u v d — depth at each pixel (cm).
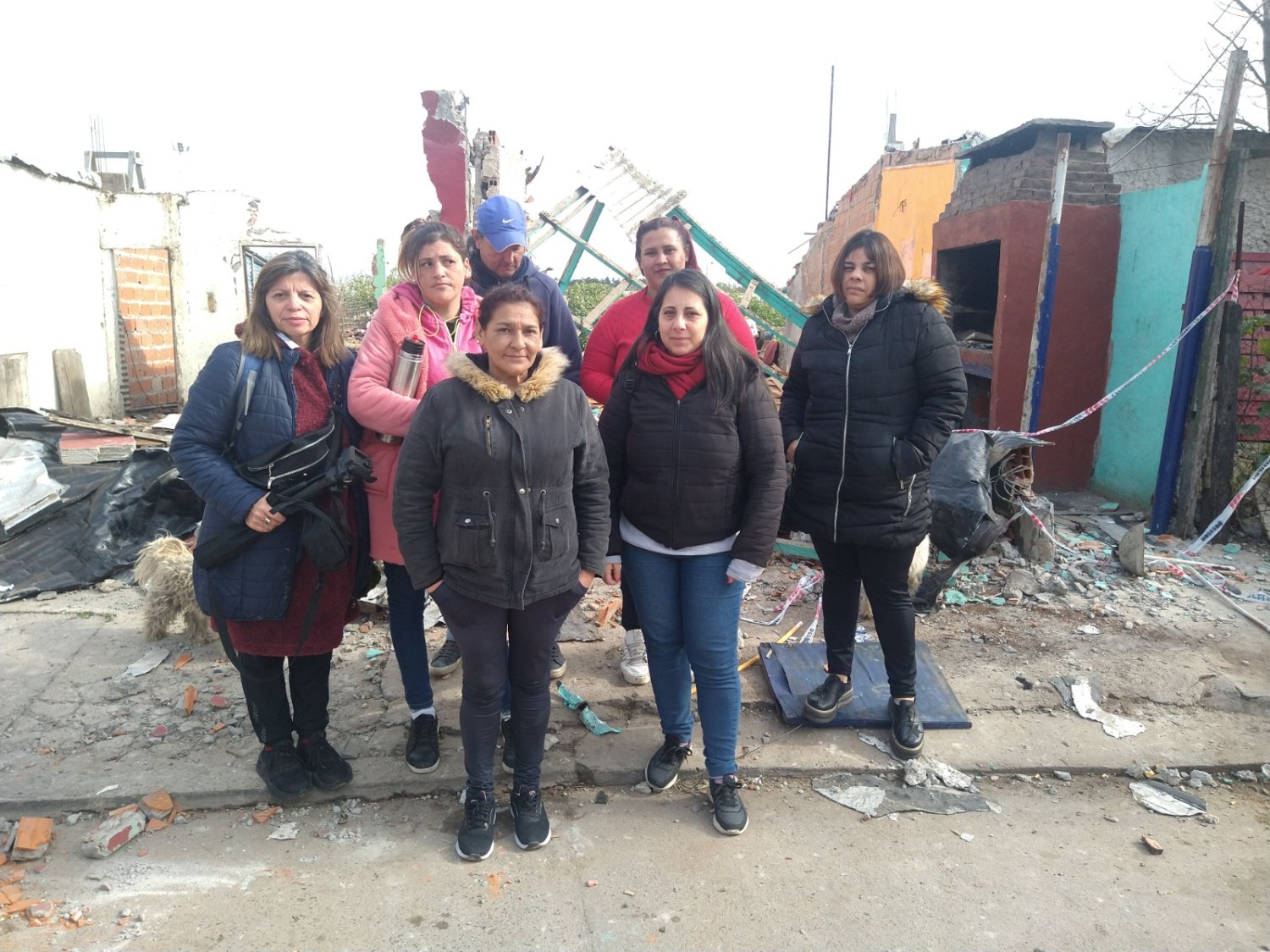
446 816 287
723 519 268
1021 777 313
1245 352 556
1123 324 653
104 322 1088
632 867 263
